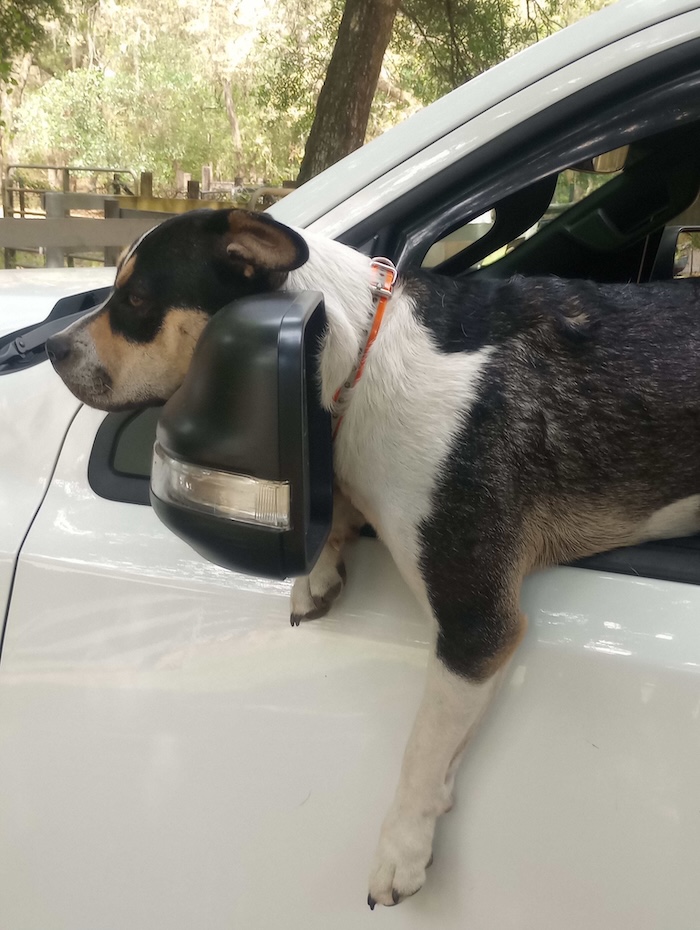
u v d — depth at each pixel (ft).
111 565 2.59
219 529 2.02
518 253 4.51
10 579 2.66
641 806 2.18
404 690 2.38
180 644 2.52
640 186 4.21
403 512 2.39
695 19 2.68
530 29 17.40
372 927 2.39
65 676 2.61
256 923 2.48
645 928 2.19
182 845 2.53
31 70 39.70
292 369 1.95
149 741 2.54
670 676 2.18
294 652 2.45
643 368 2.53
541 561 2.51
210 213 2.69
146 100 38.40
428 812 2.30
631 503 2.49
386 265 2.69
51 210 13.98
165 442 2.15
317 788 2.42
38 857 2.67
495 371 2.49
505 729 2.32
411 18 16.92
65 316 3.63
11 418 2.90
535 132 2.77
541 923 2.27
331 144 14.71
